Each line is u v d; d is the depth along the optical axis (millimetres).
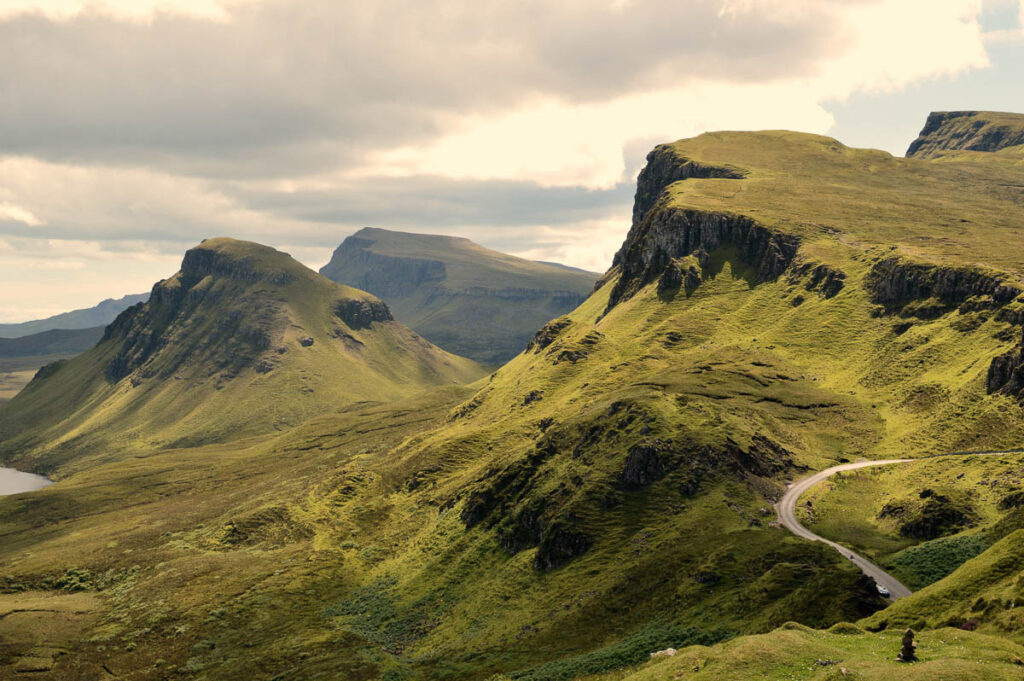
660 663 65625
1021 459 161375
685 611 118625
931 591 73500
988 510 143625
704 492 177500
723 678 54844
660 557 149625
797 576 108938
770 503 171125
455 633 169000
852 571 97375
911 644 53562
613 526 177625
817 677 51438
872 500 170000
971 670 47906
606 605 140375
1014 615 59531
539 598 164250
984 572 70312
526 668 122000
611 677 94750
